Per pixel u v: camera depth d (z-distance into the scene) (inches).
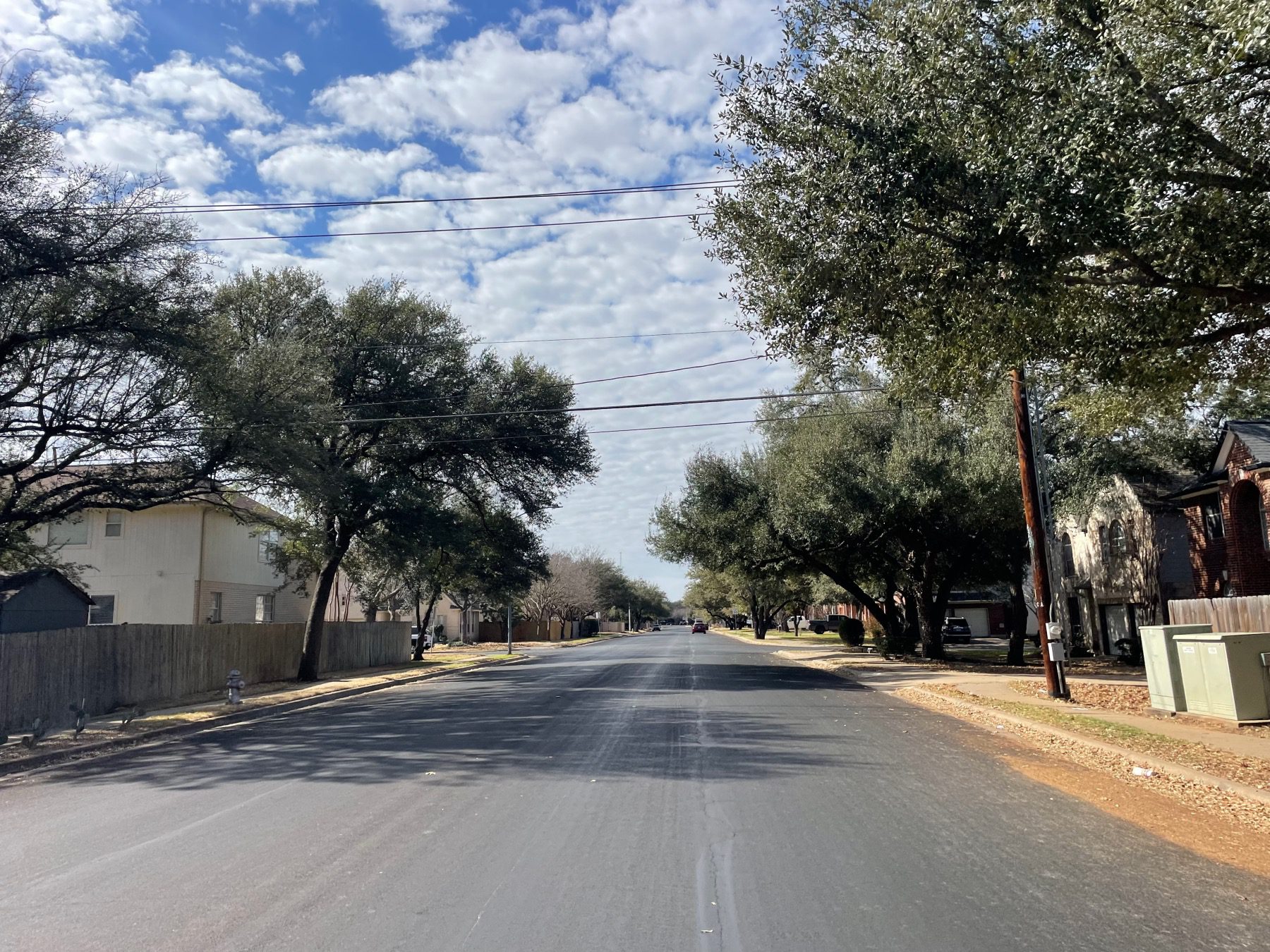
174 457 745.0
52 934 219.0
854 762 454.0
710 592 3656.5
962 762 457.1
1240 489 1060.5
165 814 360.8
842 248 434.6
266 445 746.2
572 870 267.0
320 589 1153.4
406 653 1637.6
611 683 1005.2
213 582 1433.3
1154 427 1252.5
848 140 407.5
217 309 786.2
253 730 663.8
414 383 1122.7
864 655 1486.2
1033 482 738.2
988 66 399.5
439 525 1158.3
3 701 650.8
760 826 320.2
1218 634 573.9
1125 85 350.0
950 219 409.1
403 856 284.8
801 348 487.8
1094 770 434.6
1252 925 219.3
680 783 401.1
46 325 650.8
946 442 1101.7
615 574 4559.5
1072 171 350.6
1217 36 330.0
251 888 254.4
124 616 1379.2
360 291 1126.4
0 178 599.5
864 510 1076.5
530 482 1261.1
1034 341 455.2
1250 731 518.6
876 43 432.5
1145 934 213.3
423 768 450.0
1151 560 1310.3
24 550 879.7
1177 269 401.7
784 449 1187.9
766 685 943.7
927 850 287.4
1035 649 1676.9
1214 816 339.3
